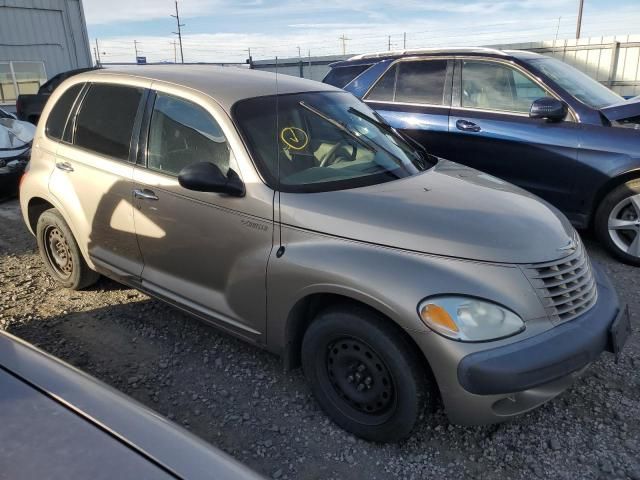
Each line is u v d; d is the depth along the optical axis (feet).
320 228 8.82
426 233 8.33
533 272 8.20
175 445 4.89
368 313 8.32
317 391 9.32
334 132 11.17
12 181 23.36
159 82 11.41
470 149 17.57
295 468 8.39
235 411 9.70
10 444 4.54
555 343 7.87
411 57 19.21
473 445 8.89
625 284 14.55
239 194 9.57
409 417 8.20
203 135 10.41
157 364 11.14
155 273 11.42
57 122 13.52
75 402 5.17
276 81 11.89
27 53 58.80
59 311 13.38
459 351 7.55
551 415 9.55
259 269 9.32
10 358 5.70
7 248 17.95
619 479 8.14
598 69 56.80
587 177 15.56
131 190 11.30
